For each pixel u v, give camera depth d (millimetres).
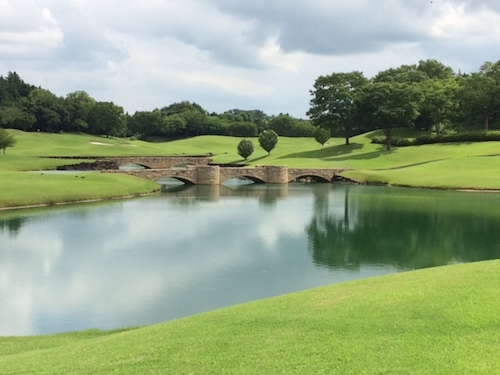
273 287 31891
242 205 68375
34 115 178500
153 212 61250
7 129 164500
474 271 19734
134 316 26953
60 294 30641
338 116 132375
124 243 44156
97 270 35781
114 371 13102
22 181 69688
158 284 32625
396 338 13672
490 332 13672
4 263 37438
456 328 14047
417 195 77125
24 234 47125
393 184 92062
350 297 17734
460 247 42688
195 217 58125
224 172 99812
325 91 132375
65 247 42469
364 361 12453
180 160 127562
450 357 12398
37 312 27641
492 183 82250
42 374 13508
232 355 13430
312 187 92812
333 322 15195
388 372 11844
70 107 186000
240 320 16391
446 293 16734
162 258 39250
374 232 49625
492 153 104312
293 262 38156
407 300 16500
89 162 110812
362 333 14180
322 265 37219
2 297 30062
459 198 72562
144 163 122500
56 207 62875
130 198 74125
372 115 119000
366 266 36906
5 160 104938
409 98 117000
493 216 57250
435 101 127438
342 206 67000
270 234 48906
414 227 51719
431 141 122750
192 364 13094
